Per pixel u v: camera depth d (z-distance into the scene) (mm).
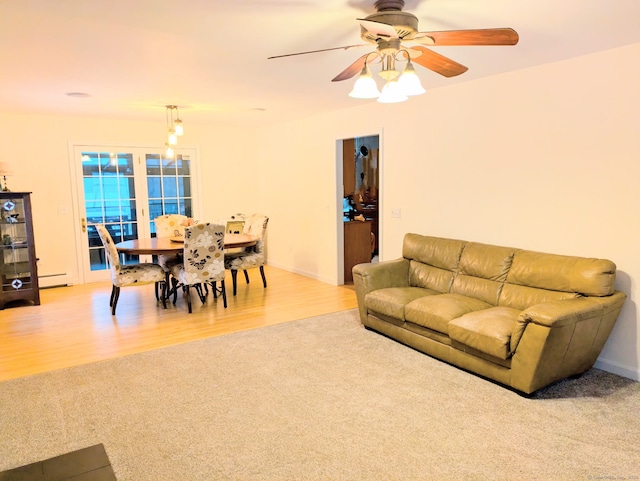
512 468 2150
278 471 2143
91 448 2330
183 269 4742
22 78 3746
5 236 4969
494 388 2977
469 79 3965
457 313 3295
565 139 3377
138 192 6590
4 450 2320
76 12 2324
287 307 4941
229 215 7422
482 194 4023
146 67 3426
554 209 3490
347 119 5496
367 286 4062
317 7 2277
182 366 3354
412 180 4711
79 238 6172
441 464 2186
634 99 2975
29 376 3197
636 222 3035
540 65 3480
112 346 3779
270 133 7156
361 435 2443
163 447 2344
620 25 2586
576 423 2543
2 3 2195
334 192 5883
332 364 3379
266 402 2809
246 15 2385
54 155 5914
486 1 2232
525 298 3336
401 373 3217
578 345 2873
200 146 7047
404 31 2156
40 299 5355
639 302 3059
